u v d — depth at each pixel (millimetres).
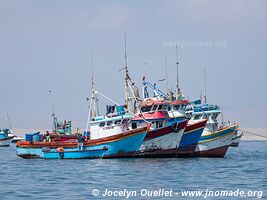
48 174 115125
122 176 109188
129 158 140875
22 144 157500
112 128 140250
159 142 141625
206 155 152125
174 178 106250
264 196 85188
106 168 122312
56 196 85062
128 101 148375
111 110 143125
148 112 144250
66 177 109188
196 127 146875
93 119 146250
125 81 148625
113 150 139125
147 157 142500
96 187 94688
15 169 128250
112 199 82375
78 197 84125
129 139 137625
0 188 94812
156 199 82438
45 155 151000
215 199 82438
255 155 182875
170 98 153625
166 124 144750
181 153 146625
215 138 152125
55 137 160875
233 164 135875
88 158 142375
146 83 153500
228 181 102500
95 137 143500
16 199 82312
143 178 106250
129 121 140625
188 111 157625
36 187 95625
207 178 106812
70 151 145375
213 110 154625
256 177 108750
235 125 159750
